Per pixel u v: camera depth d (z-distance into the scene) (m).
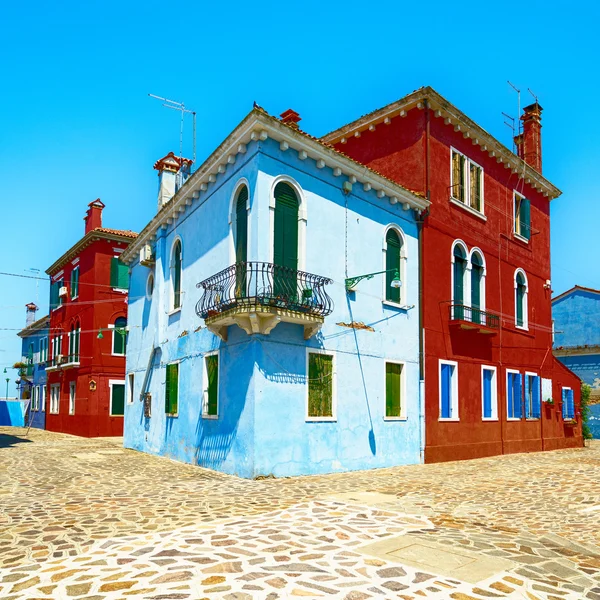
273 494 9.95
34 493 10.02
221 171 14.04
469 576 5.47
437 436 16.22
